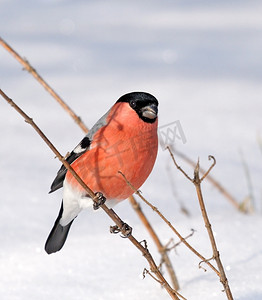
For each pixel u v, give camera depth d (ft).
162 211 34.32
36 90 55.11
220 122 47.52
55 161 40.78
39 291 26.18
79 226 32.63
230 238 30.22
